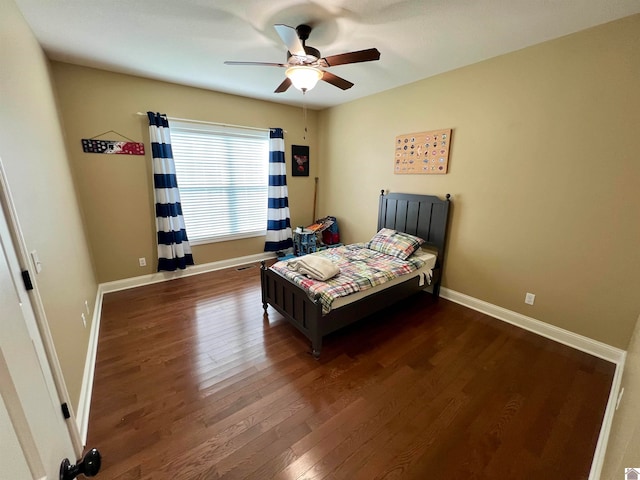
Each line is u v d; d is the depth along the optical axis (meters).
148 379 2.03
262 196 4.62
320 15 1.98
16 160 1.32
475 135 2.88
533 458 1.50
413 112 3.42
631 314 2.16
